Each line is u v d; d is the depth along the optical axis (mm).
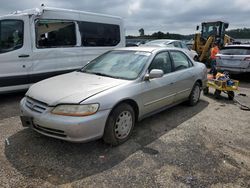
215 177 2934
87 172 2932
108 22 7629
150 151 3498
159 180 2828
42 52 6020
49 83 3826
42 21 5953
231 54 9625
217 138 4043
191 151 3545
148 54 4430
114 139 3512
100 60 4781
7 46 5512
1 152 3324
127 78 3963
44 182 2721
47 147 3488
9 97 6148
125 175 2900
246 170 3109
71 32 6594
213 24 16516
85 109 3104
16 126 4230
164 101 4582
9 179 2748
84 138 3119
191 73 5426
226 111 5578
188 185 2760
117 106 3504
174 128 4402
